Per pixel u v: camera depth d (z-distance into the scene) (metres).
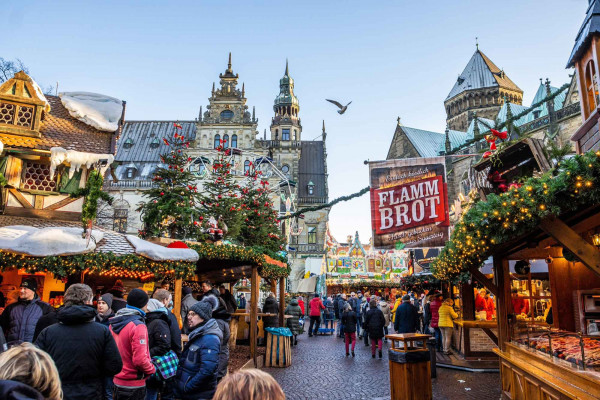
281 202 48.06
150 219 17.39
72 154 15.24
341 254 42.66
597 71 8.29
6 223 13.59
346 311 15.34
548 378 6.09
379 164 12.57
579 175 5.07
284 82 68.56
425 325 17.22
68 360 4.22
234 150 47.22
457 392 9.66
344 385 10.64
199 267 17.59
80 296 4.64
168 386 6.23
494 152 10.41
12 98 15.82
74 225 14.43
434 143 70.06
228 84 51.75
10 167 15.16
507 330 8.66
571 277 10.38
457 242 8.32
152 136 58.91
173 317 6.35
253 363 13.12
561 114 39.16
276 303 16.34
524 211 5.54
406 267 42.69
